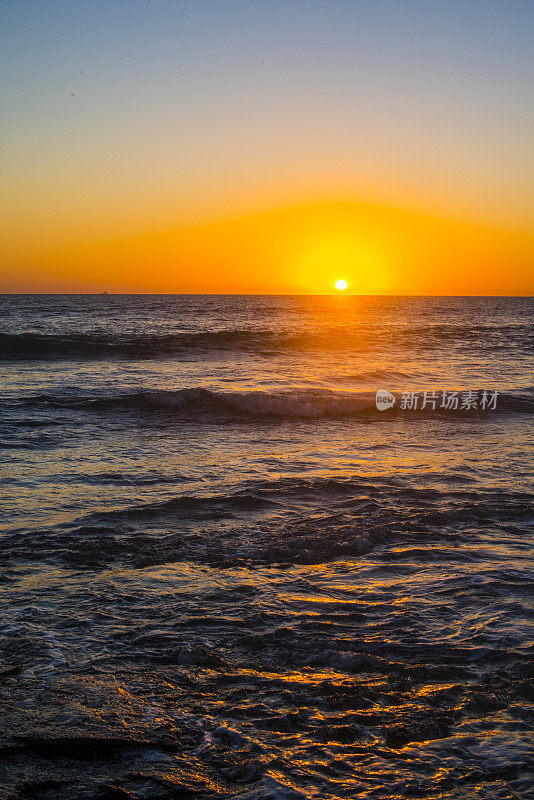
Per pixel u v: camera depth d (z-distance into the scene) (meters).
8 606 4.52
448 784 2.75
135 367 22.08
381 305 114.12
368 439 11.37
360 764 2.88
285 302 128.12
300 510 6.98
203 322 50.47
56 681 3.50
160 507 6.97
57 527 6.26
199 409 14.05
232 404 14.23
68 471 8.55
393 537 6.16
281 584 5.02
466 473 8.69
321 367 22.75
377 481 8.20
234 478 8.32
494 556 5.68
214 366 22.72
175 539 6.01
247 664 3.78
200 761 2.88
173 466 8.99
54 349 25.47
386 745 3.02
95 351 25.59
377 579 5.14
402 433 12.02
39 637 4.05
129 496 7.39
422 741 3.05
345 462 9.41
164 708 3.29
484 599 4.75
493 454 10.05
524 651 3.94
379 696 3.44
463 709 3.31
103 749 2.91
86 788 2.67
